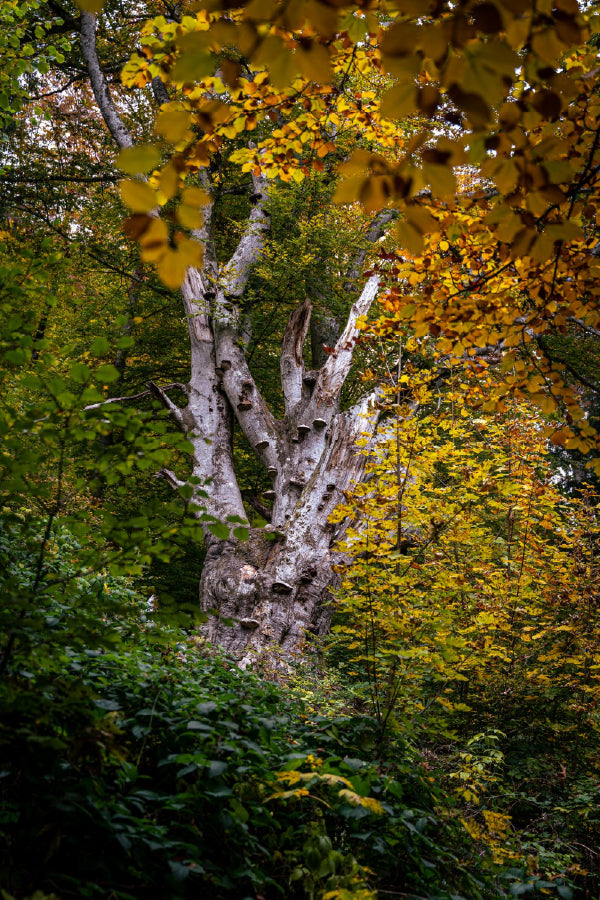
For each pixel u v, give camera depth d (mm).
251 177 14281
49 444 2365
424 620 4168
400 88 1553
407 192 1744
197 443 10711
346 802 2672
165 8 13078
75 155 15195
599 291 3518
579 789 5426
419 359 7426
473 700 6359
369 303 10117
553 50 1788
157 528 2387
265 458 10430
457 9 1432
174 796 2264
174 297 13977
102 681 2887
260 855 2564
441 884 3004
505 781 5473
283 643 8031
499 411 4098
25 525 2439
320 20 1476
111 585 5469
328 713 4582
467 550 5957
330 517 4820
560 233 2125
